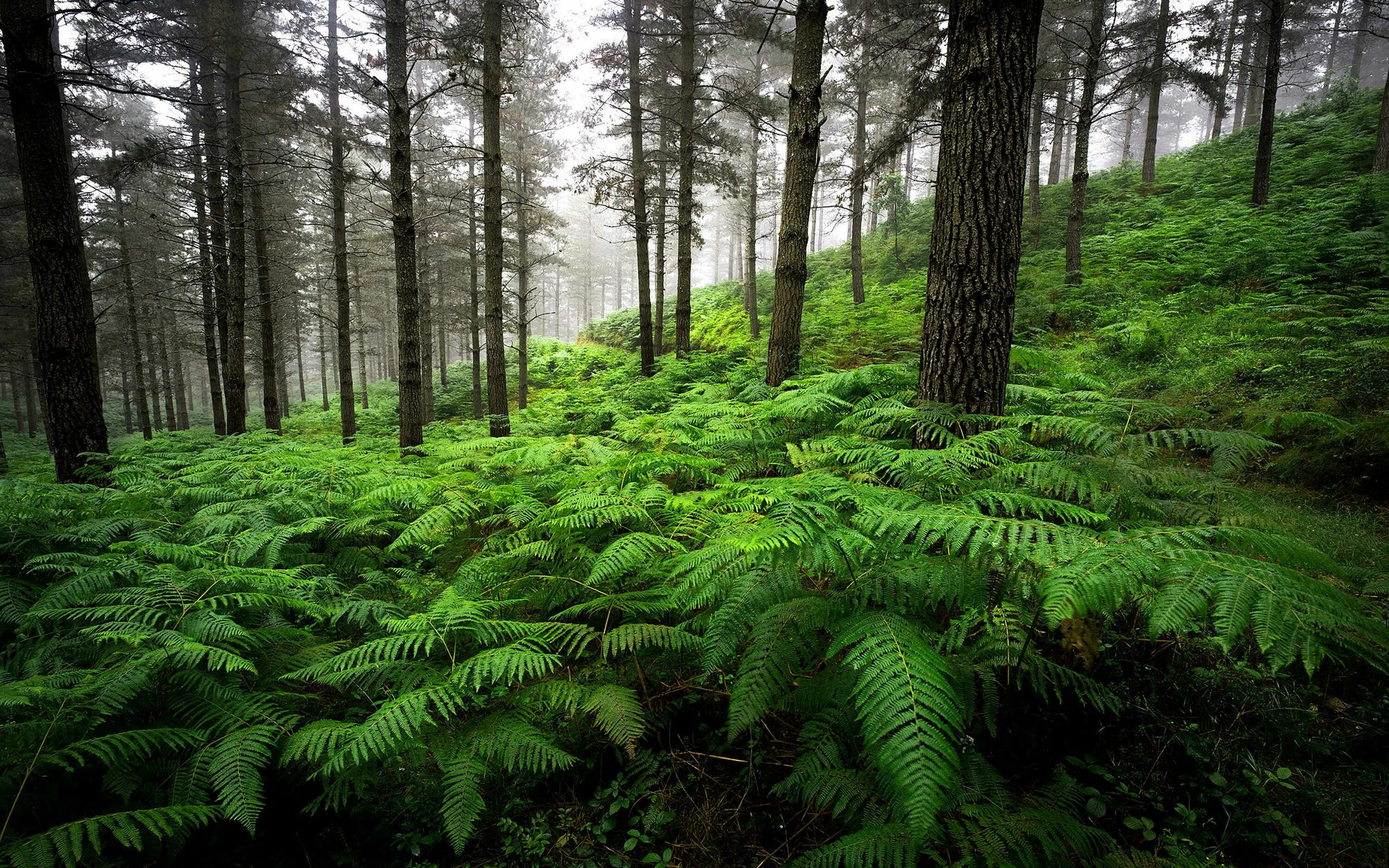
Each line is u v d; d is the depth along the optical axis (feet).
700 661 8.77
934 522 6.88
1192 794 7.36
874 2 48.29
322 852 7.66
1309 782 7.16
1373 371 17.58
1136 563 5.76
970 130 12.46
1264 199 43.14
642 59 49.29
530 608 10.87
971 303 12.67
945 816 6.44
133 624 8.48
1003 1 12.09
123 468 19.47
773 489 8.76
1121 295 34.47
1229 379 20.94
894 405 13.65
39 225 21.13
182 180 48.44
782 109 48.34
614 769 8.67
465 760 7.70
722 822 7.66
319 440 41.37
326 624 11.66
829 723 7.39
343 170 42.65
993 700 7.08
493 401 35.17
